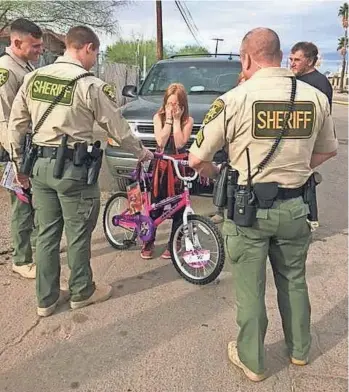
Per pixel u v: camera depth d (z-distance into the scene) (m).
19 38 3.44
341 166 8.82
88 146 3.16
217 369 2.82
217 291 3.78
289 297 2.79
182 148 4.36
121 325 3.28
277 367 2.85
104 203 6.08
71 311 3.45
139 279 3.98
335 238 4.98
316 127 2.50
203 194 5.27
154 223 4.17
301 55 4.35
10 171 3.71
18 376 2.74
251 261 2.61
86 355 2.94
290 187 2.50
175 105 4.26
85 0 11.98
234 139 2.48
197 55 7.90
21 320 3.32
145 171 4.16
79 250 3.36
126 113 5.75
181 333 3.18
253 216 2.50
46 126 3.10
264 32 2.47
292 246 2.66
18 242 3.92
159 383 2.70
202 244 3.91
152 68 7.33
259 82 2.44
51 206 3.29
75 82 3.04
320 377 2.77
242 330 2.69
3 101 3.38
